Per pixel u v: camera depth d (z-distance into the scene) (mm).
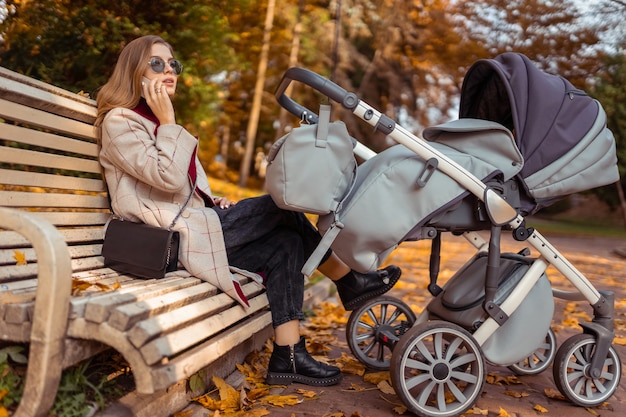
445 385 2895
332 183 2496
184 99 7594
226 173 28953
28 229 1752
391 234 2482
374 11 19750
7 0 5168
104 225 2934
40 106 2539
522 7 14594
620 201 24438
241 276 2787
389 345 3047
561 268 2775
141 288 2176
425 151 2496
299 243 2910
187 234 2535
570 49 14805
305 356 2852
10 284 2055
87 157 3859
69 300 1809
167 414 2273
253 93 24375
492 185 2631
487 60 2820
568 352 2770
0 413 1757
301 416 2494
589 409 2783
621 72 19500
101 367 2238
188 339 1997
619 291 6840
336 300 5469
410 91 22266
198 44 6875
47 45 5418
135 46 2682
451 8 17391
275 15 19484
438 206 2508
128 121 2537
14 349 1887
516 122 2705
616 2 14148
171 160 2477
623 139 20219
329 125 2469
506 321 2717
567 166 2740
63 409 1892
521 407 2766
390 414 2568
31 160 2500
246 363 3172
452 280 3072
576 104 2820
